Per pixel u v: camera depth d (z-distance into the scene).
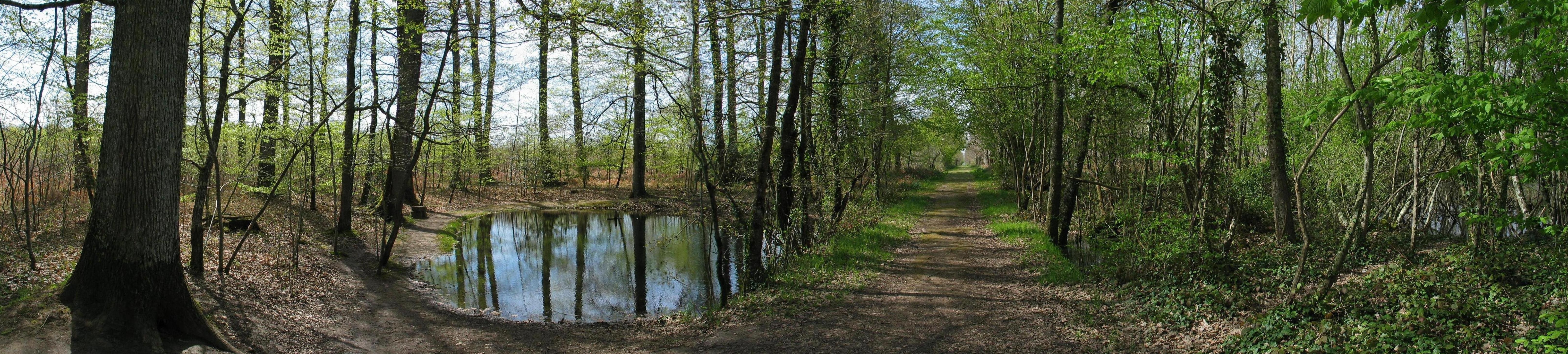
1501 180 8.41
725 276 10.61
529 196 28.75
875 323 7.88
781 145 11.09
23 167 13.41
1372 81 4.73
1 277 7.94
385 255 11.73
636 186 28.28
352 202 19.52
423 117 13.98
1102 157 16.50
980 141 28.14
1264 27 9.01
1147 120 12.38
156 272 6.46
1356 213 6.54
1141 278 8.63
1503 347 4.93
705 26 9.93
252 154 14.95
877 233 15.05
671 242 16.89
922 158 40.69
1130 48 9.93
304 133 12.17
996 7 16.88
